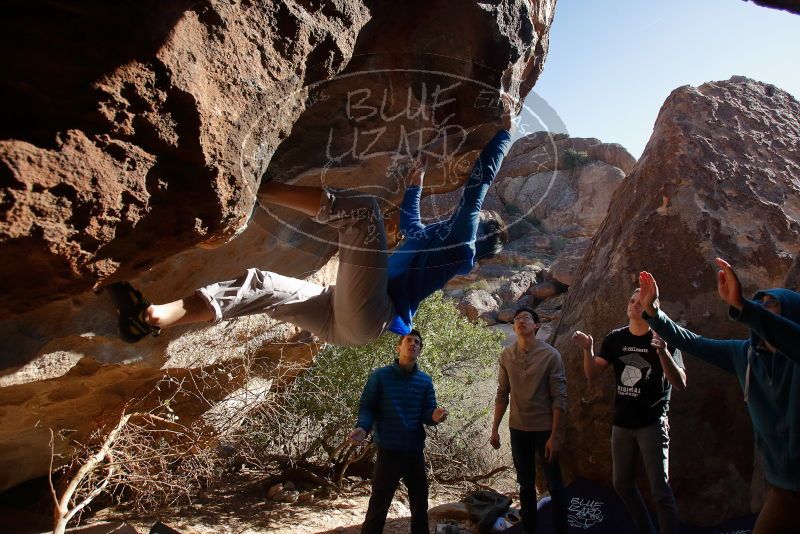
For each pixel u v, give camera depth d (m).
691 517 5.36
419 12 2.46
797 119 6.84
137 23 1.59
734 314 2.63
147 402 5.02
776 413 2.82
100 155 1.63
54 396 4.10
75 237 1.66
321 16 2.05
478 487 7.31
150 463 5.12
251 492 6.70
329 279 4.84
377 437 4.81
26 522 4.98
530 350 5.10
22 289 1.73
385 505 4.66
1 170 1.46
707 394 5.57
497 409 5.30
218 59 1.78
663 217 6.05
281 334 5.12
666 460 4.35
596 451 5.77
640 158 6.96
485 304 19.42
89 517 5.46
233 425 5.82
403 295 2.58
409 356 4.82
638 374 4.41
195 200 1.84
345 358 7.30
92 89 1.58
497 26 2.58
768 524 2.80
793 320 2.85
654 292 3.31
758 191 6.09
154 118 1.68
